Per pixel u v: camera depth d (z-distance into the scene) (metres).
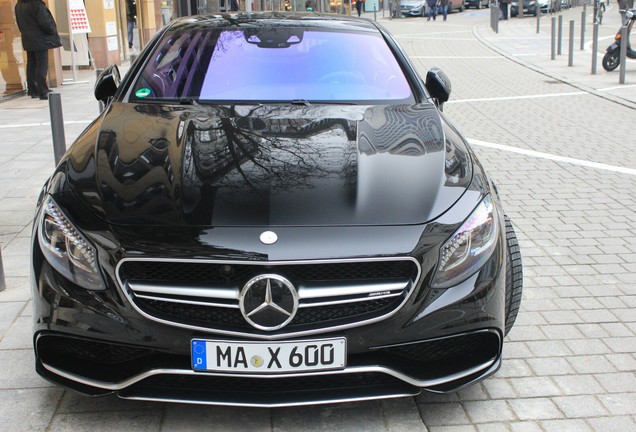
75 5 13.95
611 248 5.06
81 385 2.76
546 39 23.41
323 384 2.77
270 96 3.84
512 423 2.96
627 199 6.23
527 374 3.36
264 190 2.81
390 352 2.73
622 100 11.49
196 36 4.34
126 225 2.67
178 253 2.58
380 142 3.26
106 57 16.59
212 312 2.63
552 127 9.47
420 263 2.66
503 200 6.18
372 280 2.65
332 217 2.70
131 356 2.70
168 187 2.83
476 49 20.88
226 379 2.73
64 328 2.67
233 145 3.14
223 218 2.67
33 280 2.78
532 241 5.19
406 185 2.90
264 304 2.57
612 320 3.95
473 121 9.91
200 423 2.90
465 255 2.75
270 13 4.75
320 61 4.12
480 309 2.76
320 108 3.69
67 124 9.41
